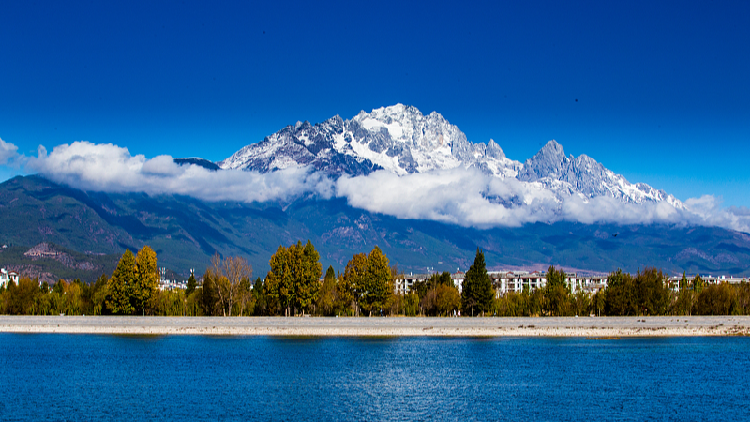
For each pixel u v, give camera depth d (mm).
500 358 154250
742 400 116750
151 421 103875
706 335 193250
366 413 109000
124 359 151750
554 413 109188
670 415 108125
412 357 155875
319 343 176000
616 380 131750
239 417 106688
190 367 143125
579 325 195000
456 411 110250
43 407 111188
